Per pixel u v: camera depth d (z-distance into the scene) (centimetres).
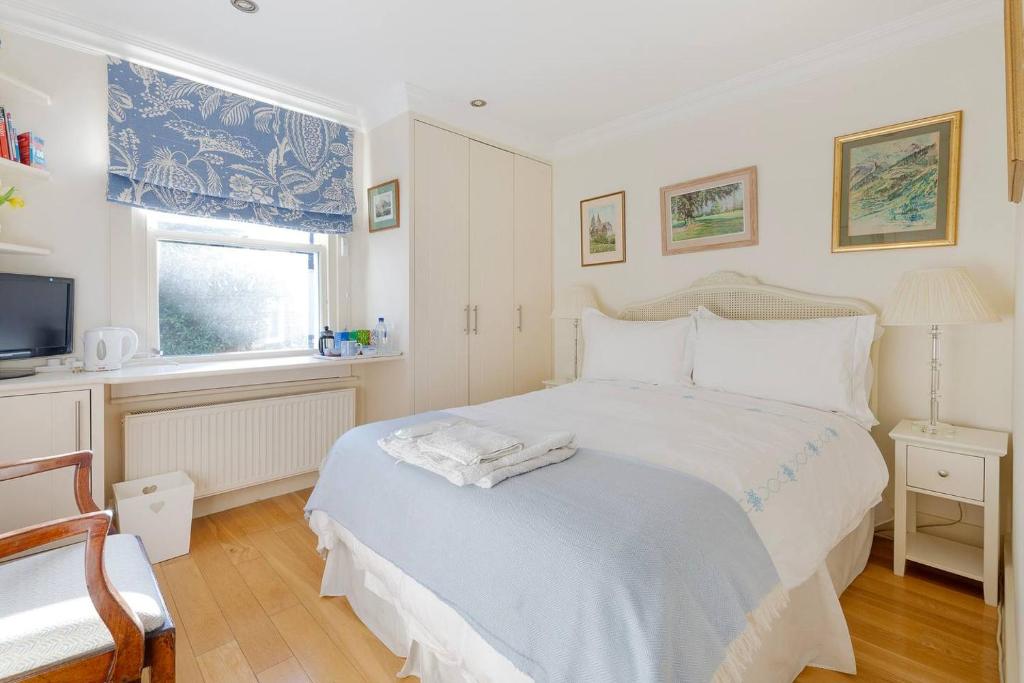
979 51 211
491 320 351
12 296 199
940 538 220
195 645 164
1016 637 131
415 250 305
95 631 100
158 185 245
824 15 220
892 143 232
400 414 309
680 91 295
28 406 188
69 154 224
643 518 111
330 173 313
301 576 206
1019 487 118
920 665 152
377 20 222
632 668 89
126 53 236
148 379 214
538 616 101
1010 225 204
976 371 212
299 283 316
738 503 128
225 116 268
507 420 202
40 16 211
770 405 219
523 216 370
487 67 266
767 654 130
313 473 314
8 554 88
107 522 99
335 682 148
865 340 217
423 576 130
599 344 302
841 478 171
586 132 361
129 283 244
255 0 206
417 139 303
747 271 284
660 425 189
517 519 116
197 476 255
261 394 289
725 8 215
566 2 211
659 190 322
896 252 233
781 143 269
